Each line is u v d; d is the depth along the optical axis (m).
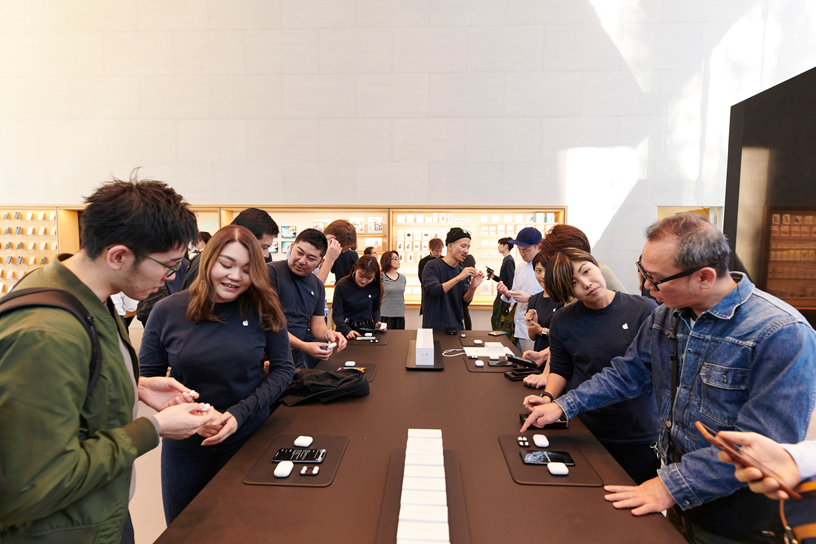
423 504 0.92
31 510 0.66
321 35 5.68
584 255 1.48
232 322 1.35
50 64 5.80
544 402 1.40
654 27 5.40
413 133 5.70
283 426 1.36
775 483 0.69
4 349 0.66
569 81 5.53
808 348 0.89
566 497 0.99
